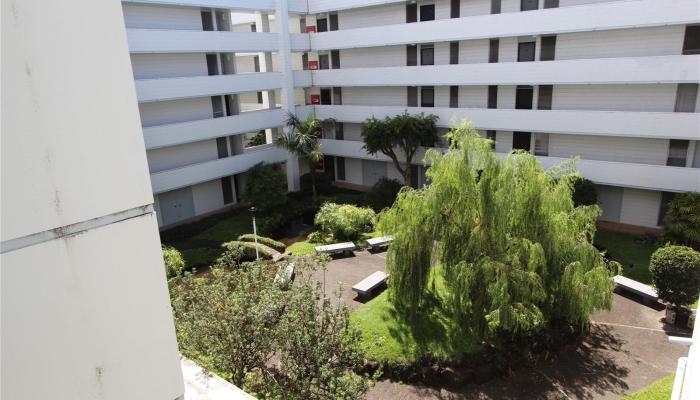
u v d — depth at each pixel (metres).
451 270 11.62
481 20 21.73
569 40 20.38
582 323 11.66
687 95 18.41
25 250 1.59
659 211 20.19
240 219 23.80
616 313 13.72
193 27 23.27
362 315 12.97
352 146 27.88
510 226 11.81
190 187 24.23
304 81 27.80
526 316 10.45
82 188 1.71
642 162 19.92
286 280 8.61
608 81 19.06
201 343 7.20
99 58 1.72
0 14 1.46
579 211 12.00
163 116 22.39
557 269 11.70
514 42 21.81
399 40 24.56
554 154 21.92
